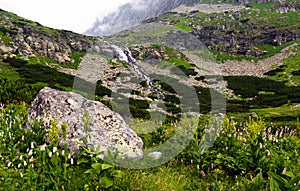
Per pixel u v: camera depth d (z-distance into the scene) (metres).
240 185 8.38
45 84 101.12
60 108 11.35
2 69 116.50
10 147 9.40
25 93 31.22
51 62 158.75
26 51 155.38
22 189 6.87
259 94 132.50
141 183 8.07
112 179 7.51
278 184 6.88
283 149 11.88
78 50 185.75
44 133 10.45
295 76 164.50
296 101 106.69
